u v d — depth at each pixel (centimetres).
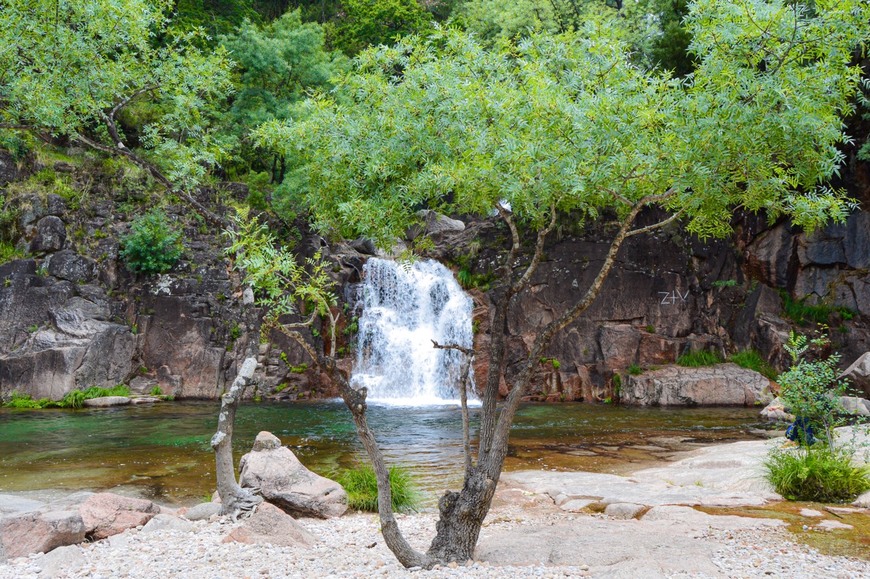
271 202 3312
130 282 2902
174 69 1140
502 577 680
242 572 707
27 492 1219
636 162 737
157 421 2181
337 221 945
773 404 2384
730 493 1154
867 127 2884
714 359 2934
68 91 1090
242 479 1069
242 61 3391
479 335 3056
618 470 1455
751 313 3006
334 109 951
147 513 952
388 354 3120
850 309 2930
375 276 3238
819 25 719
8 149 2825
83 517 871
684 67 3108
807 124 707
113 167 3016
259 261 731
